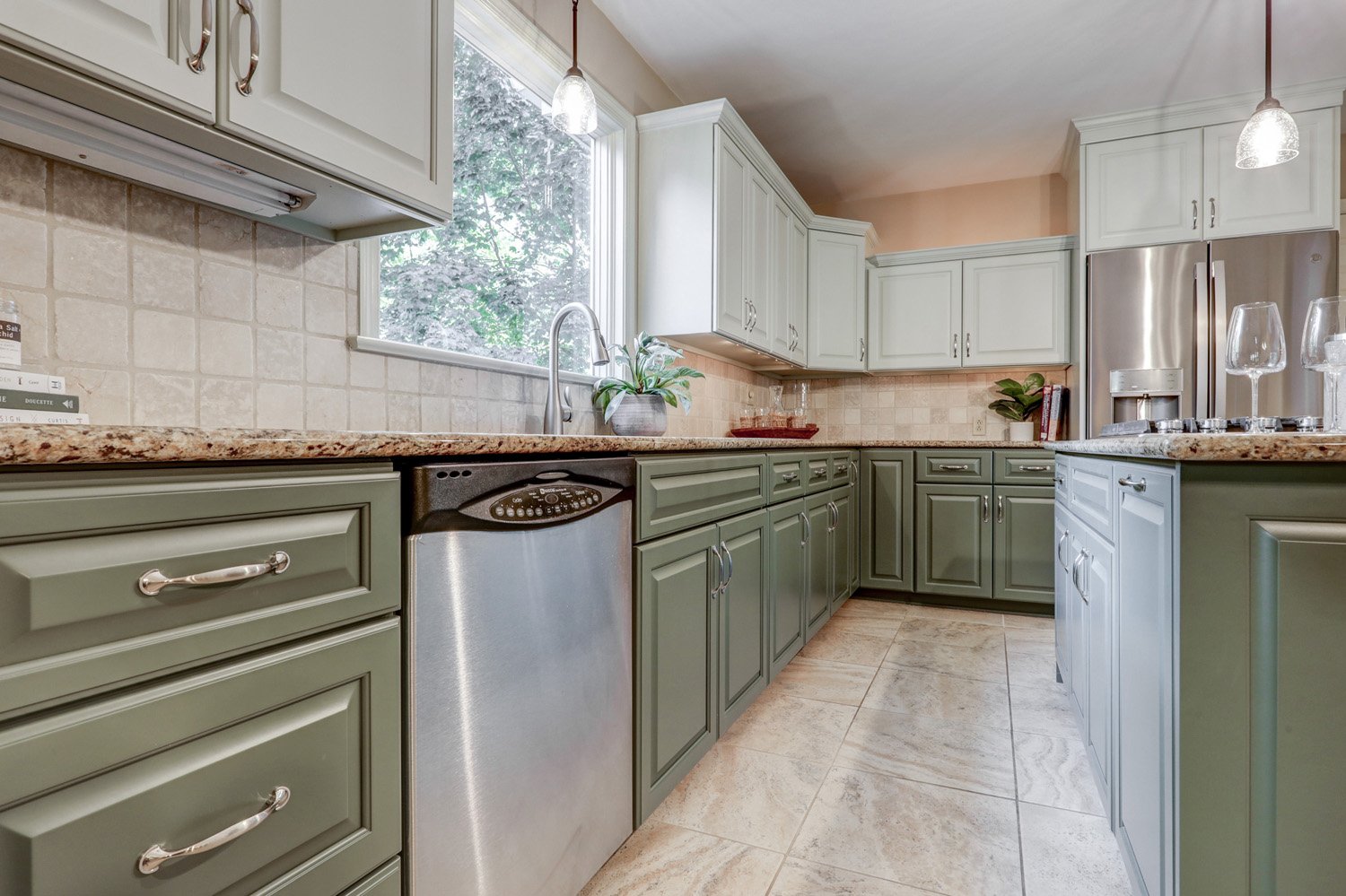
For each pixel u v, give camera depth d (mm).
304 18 1104
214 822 684
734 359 3604
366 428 1571
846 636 3027
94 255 1099
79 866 585
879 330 4141
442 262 1945
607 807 1331
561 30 2312
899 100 3271
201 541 676
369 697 853
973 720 2123
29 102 901
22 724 552
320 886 791
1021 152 3855
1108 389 3307
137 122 961
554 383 1929
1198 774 903
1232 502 888
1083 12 2586
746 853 1461
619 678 1367
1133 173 3312
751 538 2088
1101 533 1480
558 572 1182
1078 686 1851
